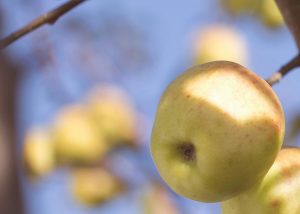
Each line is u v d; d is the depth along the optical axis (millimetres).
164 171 946
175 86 936
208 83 914
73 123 1691
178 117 907
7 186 1186
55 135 1687
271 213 921
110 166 1689
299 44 1053
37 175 1667
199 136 887
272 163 904
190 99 906
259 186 933
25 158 1664
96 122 1697
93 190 1677
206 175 891
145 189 1643
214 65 943
